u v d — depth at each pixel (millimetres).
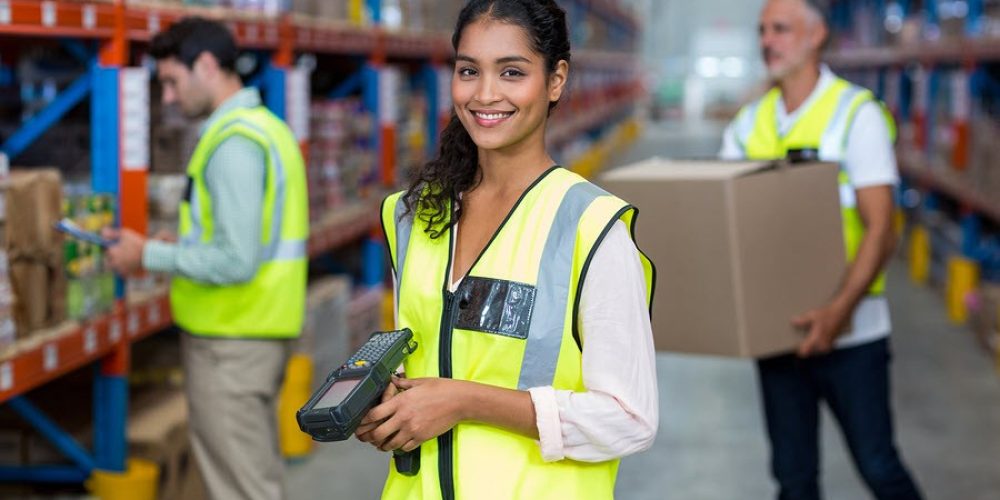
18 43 4012
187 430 4027
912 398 5922
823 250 3047
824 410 5602
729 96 30328
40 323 3158
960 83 7969
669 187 2910
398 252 1876
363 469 4762
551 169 1796
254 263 3279
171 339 4551
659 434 5402
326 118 5605
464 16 1752
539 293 1723
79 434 3738
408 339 1790
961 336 7227
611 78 21750
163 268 3303
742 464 4977
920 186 9750
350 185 6031
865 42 12281
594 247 1700
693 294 2928
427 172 1840
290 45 4871
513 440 1753
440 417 1684
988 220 8492
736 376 6484
